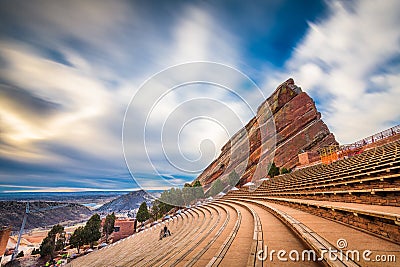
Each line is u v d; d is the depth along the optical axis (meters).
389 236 3.35
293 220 5.33
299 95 48.41
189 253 5.19
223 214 11.85
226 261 3.66
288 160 40.12
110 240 38.38
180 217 20.64
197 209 20.61
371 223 3.84
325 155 23.39
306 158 28.25
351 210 4.33
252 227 6.55
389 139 17.50
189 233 9.62
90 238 36.53
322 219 5.39
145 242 15.38
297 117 45.97
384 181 6.36
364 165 10.52
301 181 16.06
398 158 7.89
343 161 16.38
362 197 6.11
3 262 32.50
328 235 3.71
